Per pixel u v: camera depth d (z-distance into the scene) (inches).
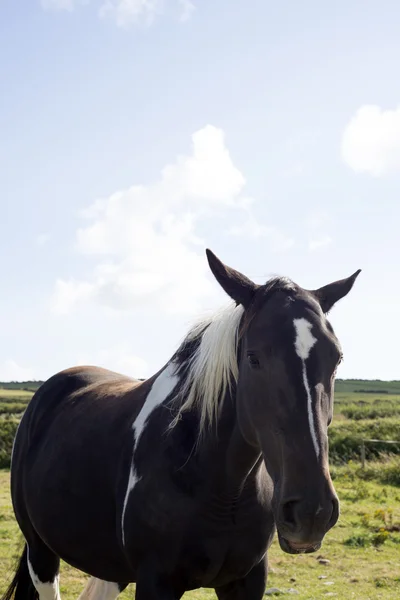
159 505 106.2
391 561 246.4
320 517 83.7
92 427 128.9
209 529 104.9
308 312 94.4
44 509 133.6
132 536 109.3
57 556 147.6
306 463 85.8
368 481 458.0
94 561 125.3
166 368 122.2
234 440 102.7
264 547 110.7
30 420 157.2
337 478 463.8
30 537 149.0
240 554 107.7
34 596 153.4
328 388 91.7
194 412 109.0
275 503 89.1
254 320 96.3
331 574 230.2
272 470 92.0
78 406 142.4
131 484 111.3
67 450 131.3
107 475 119.3
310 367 89.6
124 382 147.0
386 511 336.2
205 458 105.0
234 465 103.2
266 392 91.7
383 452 534.9
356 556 253.9
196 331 117.9
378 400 1379.2
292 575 229.0
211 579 108.1
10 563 234.5
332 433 582.6
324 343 91.9
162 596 105.8
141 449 112.6
